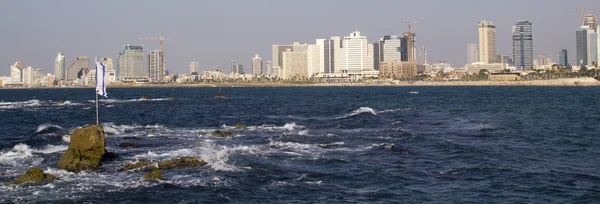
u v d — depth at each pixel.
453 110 84.75
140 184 27.89
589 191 26.47
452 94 172.38
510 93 174.75
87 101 133.38
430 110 84.62
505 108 89.12
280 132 51.59
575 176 29.72
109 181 28.58
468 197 25.59
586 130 52.34
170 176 29.70
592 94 158.38
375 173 30.86
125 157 35.97
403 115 73.62
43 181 28.31
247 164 32.94
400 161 34.69
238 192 26.53
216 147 40.38
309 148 39.66
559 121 62.31
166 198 25.55
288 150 38.56
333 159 34.91
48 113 85.94
